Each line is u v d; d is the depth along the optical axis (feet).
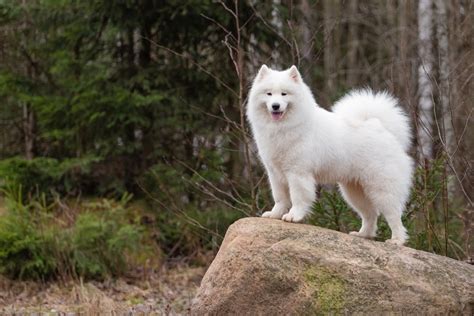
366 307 23.26
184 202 49.32
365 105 27.94
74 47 50.72
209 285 25.14
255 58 47.39
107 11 48.21
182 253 48.78
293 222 26.05
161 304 37.68
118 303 37.91
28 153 54.24
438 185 33.32
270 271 24.14
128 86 49.01
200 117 49.80
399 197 27.22
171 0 47.55
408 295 23.43
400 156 27.48
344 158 26.84
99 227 44.52
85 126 49.32
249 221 26.14
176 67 50.16
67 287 42.01
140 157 50.60
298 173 26.21
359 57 76.13
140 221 48.42
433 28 59.47
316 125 26.37
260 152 27.12
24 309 36.58
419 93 54.60
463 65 45.83
